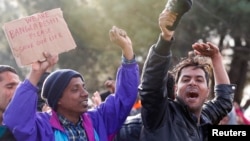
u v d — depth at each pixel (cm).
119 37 481
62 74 451
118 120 479
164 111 470
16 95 428
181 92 500
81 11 1630
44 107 544
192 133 484
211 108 557
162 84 461
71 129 449
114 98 482
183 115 490
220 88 564
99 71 1989
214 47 552
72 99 447
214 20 1431
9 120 424
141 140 471
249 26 1412
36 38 444
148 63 461
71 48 450
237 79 1738
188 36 1468
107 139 471
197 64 505
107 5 1527
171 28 448
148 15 1467
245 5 1372
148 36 1452
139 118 501
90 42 1692
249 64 1814
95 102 563
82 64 1853
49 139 438
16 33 443
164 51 455
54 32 448
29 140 429
